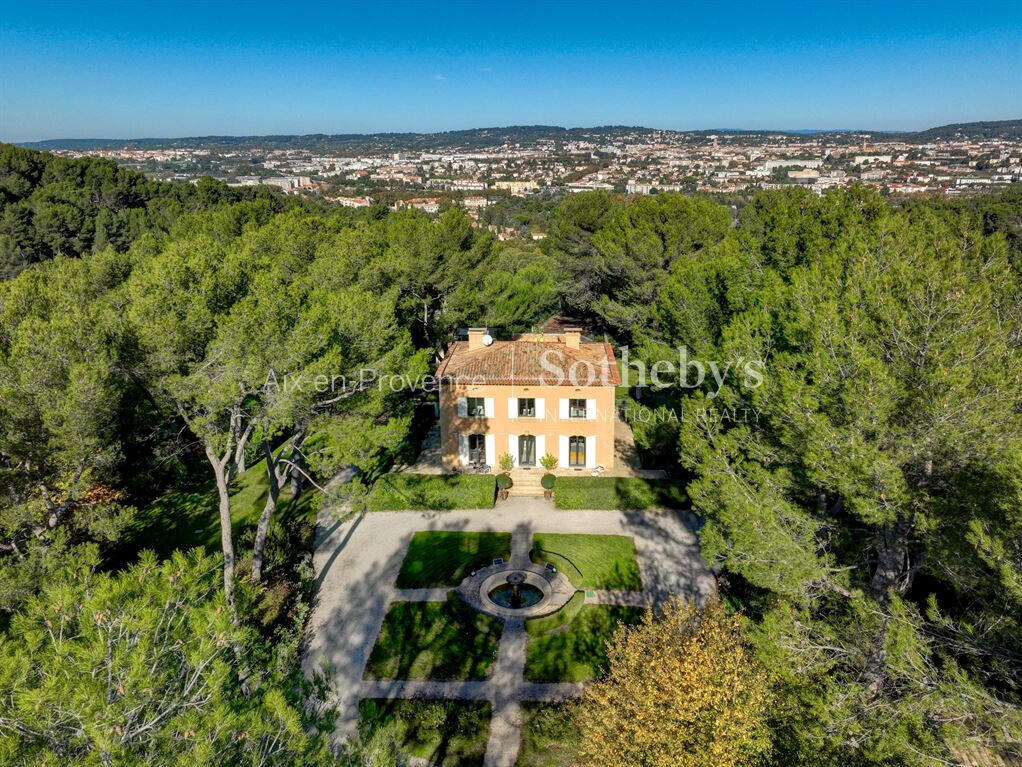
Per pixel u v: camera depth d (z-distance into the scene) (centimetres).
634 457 3328
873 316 1443
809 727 1176
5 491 1697
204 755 688
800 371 1527
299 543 2530
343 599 2252
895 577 1461
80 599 862
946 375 1215
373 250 3256
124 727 712
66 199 6662
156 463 2597
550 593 2250
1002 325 1463
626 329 4275
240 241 3450
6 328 1866
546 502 2912
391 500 2872
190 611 877
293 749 791
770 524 1400
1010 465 1069
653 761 1205
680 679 1234
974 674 1157
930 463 1323
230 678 852
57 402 1582
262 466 3325
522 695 1833
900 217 2127
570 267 5694
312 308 1917
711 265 2658
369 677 1895
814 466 1339
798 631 1348
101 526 1772
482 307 4438
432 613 2170
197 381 1717
